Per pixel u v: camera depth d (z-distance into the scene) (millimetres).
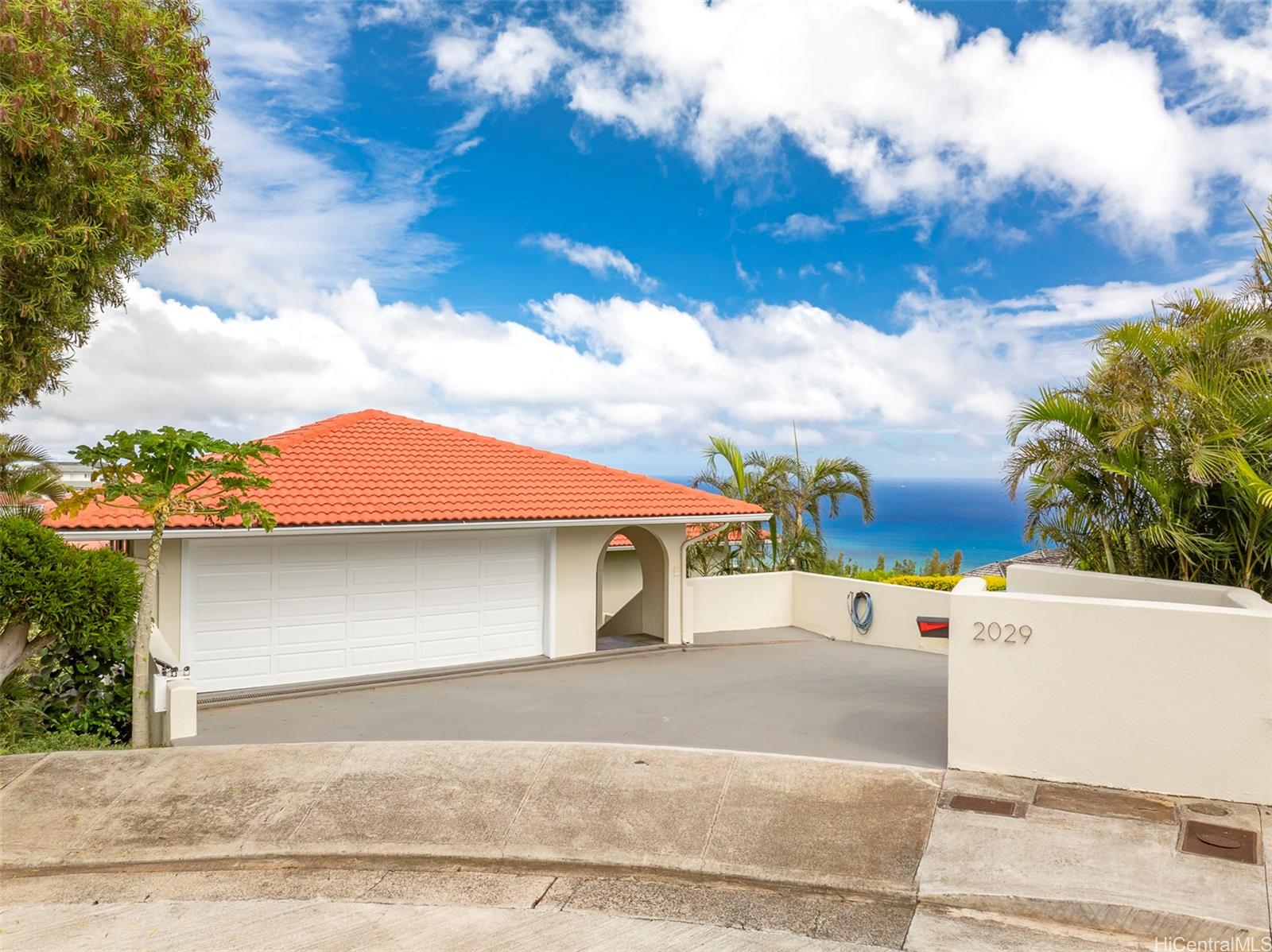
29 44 8719
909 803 7379
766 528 23703
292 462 15734
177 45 10562
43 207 9484
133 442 9375
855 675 14594
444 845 6895
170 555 13180
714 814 7297
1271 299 9961
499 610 16047
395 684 14344
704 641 18812
